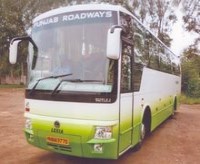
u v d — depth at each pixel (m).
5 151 8.46
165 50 12.65
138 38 8.10
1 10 42.28
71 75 6.41
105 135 6.07
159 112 11.39
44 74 6.78
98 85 6.17
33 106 6.78
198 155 8.48
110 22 6.48
